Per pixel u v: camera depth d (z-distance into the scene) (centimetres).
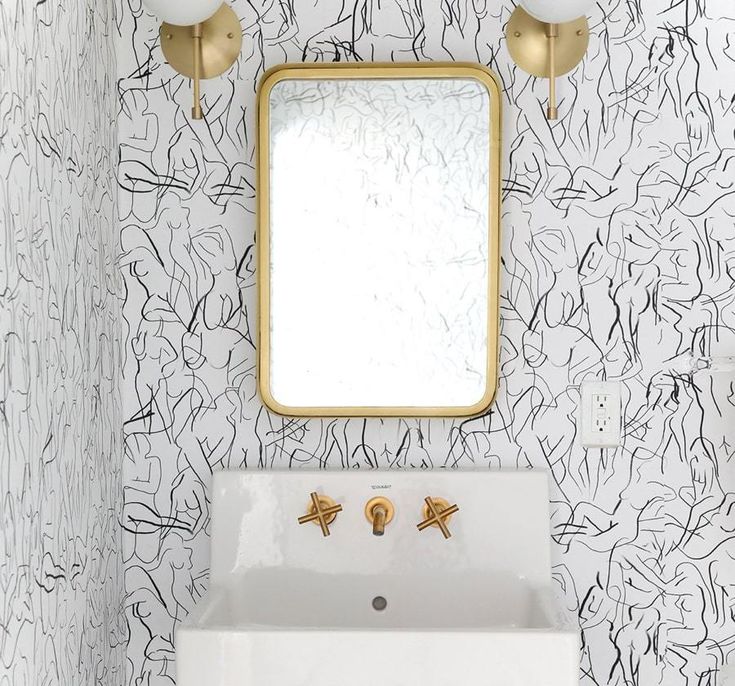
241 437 176
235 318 176
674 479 175
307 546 172
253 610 171
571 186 175
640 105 174
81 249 151
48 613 133
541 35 163
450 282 172
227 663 142
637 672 175
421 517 171
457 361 172
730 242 174
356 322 173
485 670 141
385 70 170
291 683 142
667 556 175
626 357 175
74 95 148
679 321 175
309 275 173
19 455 122
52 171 136
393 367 173
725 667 175
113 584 169
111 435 169
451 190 172
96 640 158
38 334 130
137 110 175
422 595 171
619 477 175
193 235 176
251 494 172
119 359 175
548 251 175
